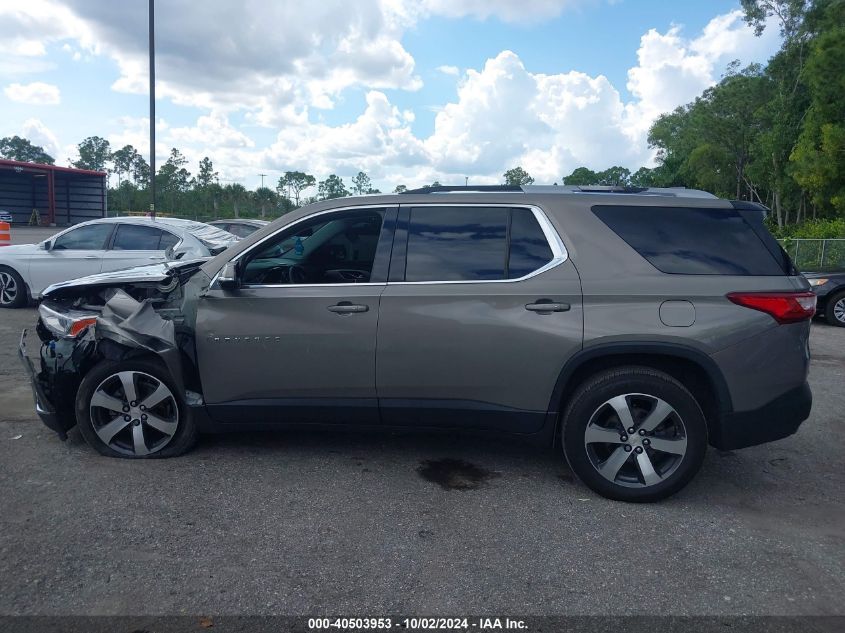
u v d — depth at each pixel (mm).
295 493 4293
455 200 4547
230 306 4480
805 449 5367
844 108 31062
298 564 3449
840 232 30062
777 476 4793
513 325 4234
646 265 4234
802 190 38688
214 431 4711
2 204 39844
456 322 4281
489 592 3234
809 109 33000
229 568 3402
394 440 5301
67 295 5238
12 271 11062
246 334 4461
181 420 4754
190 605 3094
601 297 4176
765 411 4137
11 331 9289
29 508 4004
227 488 4348
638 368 4188
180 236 10805
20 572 3330
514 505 4188
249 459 4848
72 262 10898
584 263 4277
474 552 3604
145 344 4508
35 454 4848
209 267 4637
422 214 4547
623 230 4332
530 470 4762
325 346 4398
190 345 4543
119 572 3348
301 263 4758
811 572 3473
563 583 3322
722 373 4098
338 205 4621
